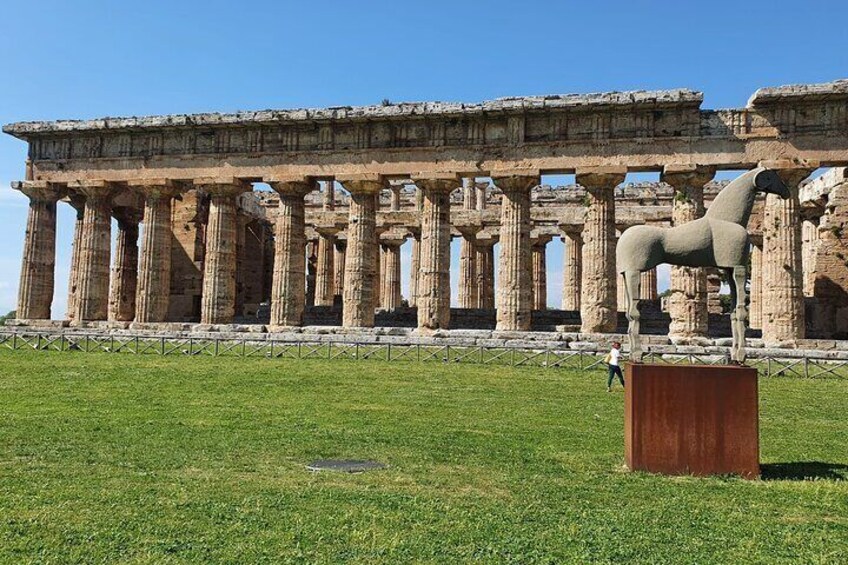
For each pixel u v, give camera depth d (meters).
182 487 11.57
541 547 9.09
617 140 39.03
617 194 59.38
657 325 46.78
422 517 10.20
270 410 19.86
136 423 17.58
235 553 8.58
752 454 13.13
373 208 43.47
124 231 54.19
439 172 41.31
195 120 44.19
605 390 24.42
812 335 46.06
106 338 37.56
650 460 13.34
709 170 37.94
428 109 40.88
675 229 14.70
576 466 13.82
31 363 29.41
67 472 12.50
